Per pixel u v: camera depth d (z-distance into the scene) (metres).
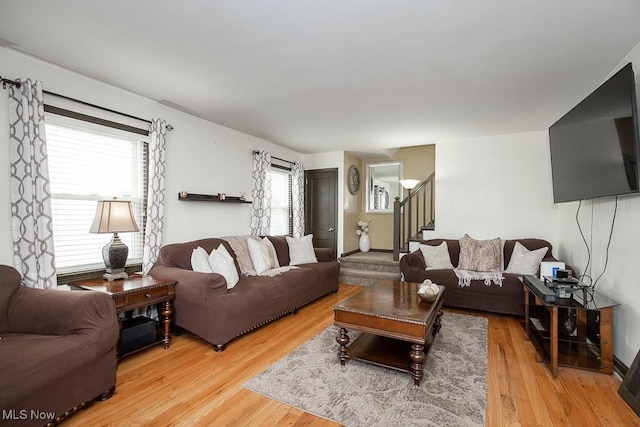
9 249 2.25
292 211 5.76
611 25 1.91
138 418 1.75
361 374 2.24
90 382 1.81
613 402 1.91
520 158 4.43
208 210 3.93
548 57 2.32
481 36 2.05
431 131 4.39
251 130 4.40
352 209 6.32
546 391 2.03
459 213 4.79
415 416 1.77
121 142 3.08
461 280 3.76
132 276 2.90
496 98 3.16
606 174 2.23
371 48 2.21
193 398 1.94
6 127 2.25
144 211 3.28
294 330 3.13
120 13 1.82
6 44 2.18
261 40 2.11
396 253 5.24
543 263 3.05
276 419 1.74
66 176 2.64
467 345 2.75
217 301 2.62
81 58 2.39
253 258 3.81
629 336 2.21
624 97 1.99
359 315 2.29
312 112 3.62
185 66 2.50
